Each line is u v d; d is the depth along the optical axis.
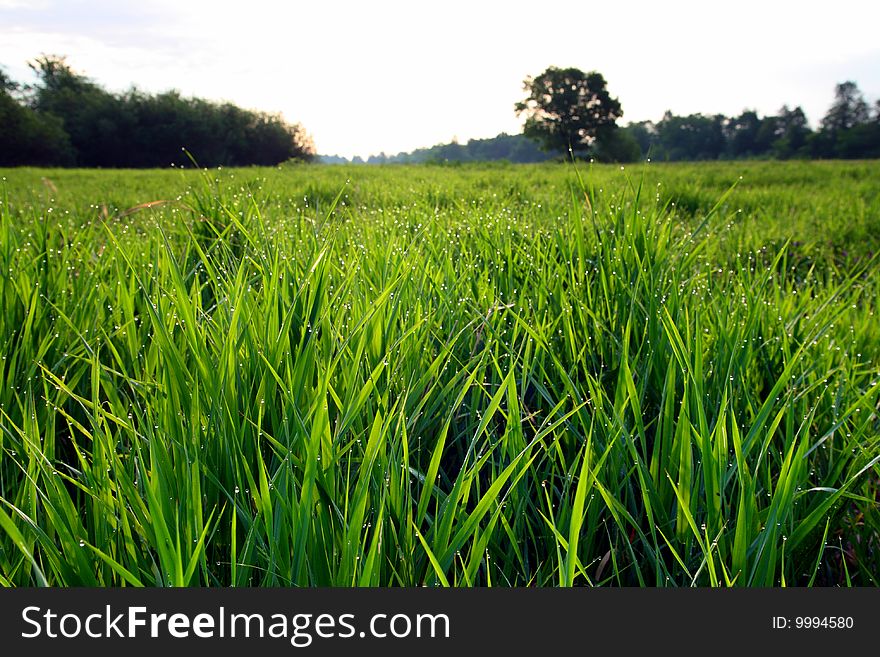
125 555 1.39
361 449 1.62
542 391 1.91
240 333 1.83
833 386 2.13
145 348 2.20
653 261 2.54
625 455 1.73
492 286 2.58
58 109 69.44
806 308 2.71
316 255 2.39
